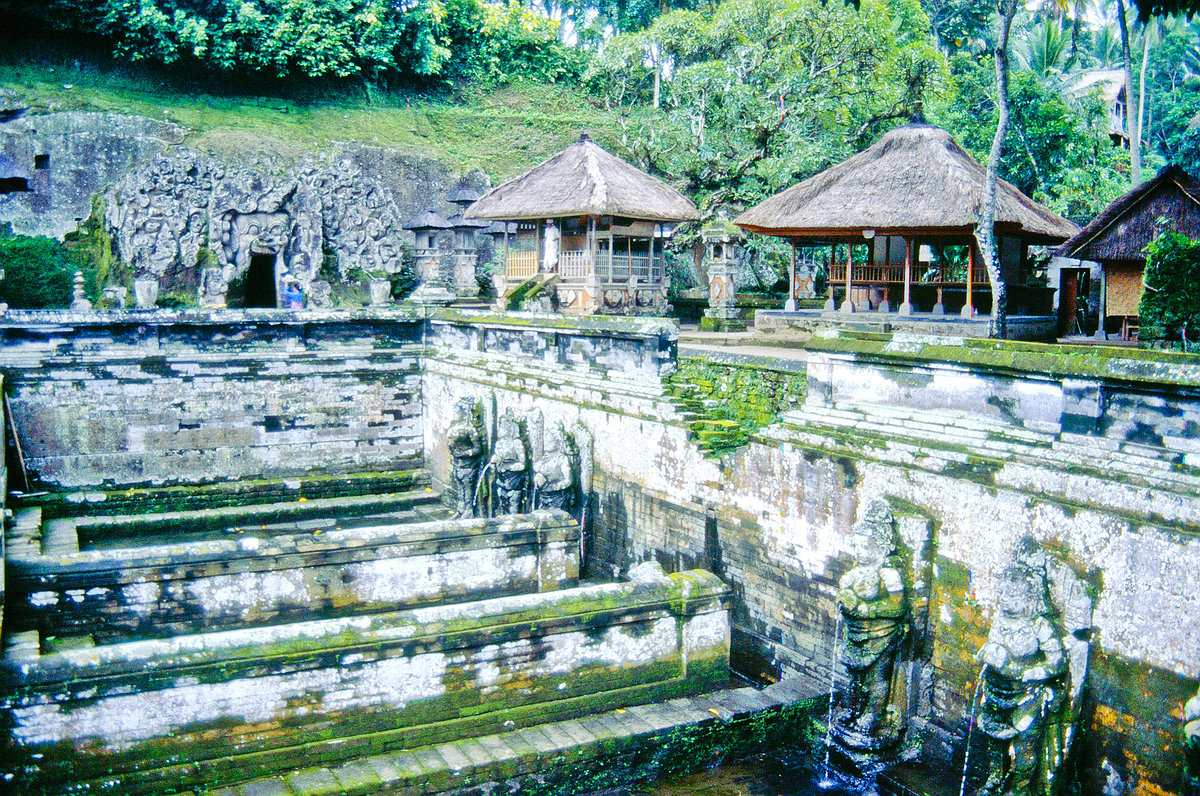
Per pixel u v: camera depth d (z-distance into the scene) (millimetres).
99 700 9977
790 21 28594
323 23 39625
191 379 21438
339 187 28922
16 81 34719
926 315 20125
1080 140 30094
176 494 21062
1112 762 9289
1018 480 10070
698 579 12969
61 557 12508
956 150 20719
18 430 20031
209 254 28203
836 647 12086
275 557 13297
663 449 15219
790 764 12086
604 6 50000
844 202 20062
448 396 22375
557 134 43969
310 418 22719
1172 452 8992
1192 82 45500
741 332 24234
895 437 11484
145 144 33688
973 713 10344
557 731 11484
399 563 13961
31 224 32094
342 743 10820
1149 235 16922
